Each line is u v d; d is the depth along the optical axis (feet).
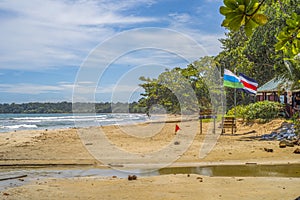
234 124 64.54
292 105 71.77
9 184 26.45
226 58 117.60
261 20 6.34
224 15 6.34
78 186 25.17
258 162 34.88
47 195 22.48
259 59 102.12
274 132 58.03
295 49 8.50
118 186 24.79
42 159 38.78
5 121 154.71
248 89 69.00
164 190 23.09
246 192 22.03
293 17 7.97
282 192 21.86
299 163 33.91
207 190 22.85
